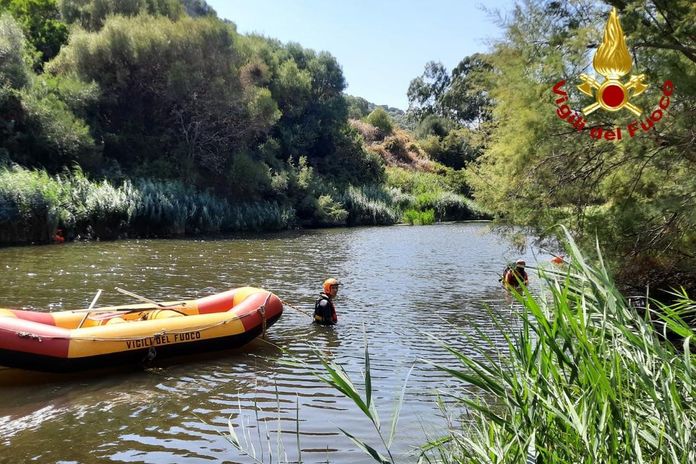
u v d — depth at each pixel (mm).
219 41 34344
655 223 7883
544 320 3037
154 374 7344
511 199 9773
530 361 3102
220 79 33344
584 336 2908
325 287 10164
